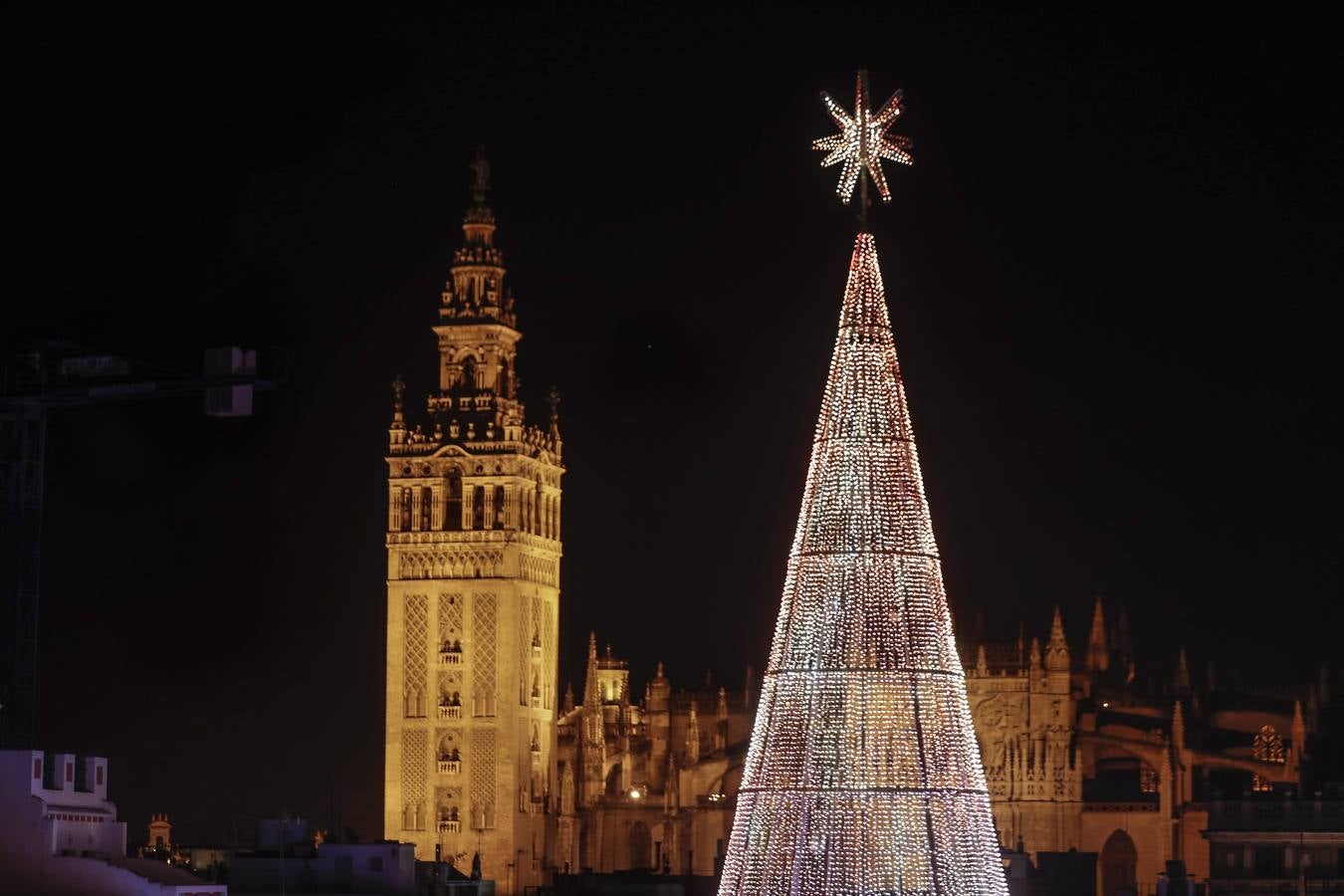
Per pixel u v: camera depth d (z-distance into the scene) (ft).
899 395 308.60
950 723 301.84
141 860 387.34
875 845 296.71
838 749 298.76
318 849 492.95
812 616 303.07
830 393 308.81
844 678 300.20
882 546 303.27
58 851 373.20
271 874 486.38
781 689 303.27
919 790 297.94
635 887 618.44
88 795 387.14
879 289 311.27
